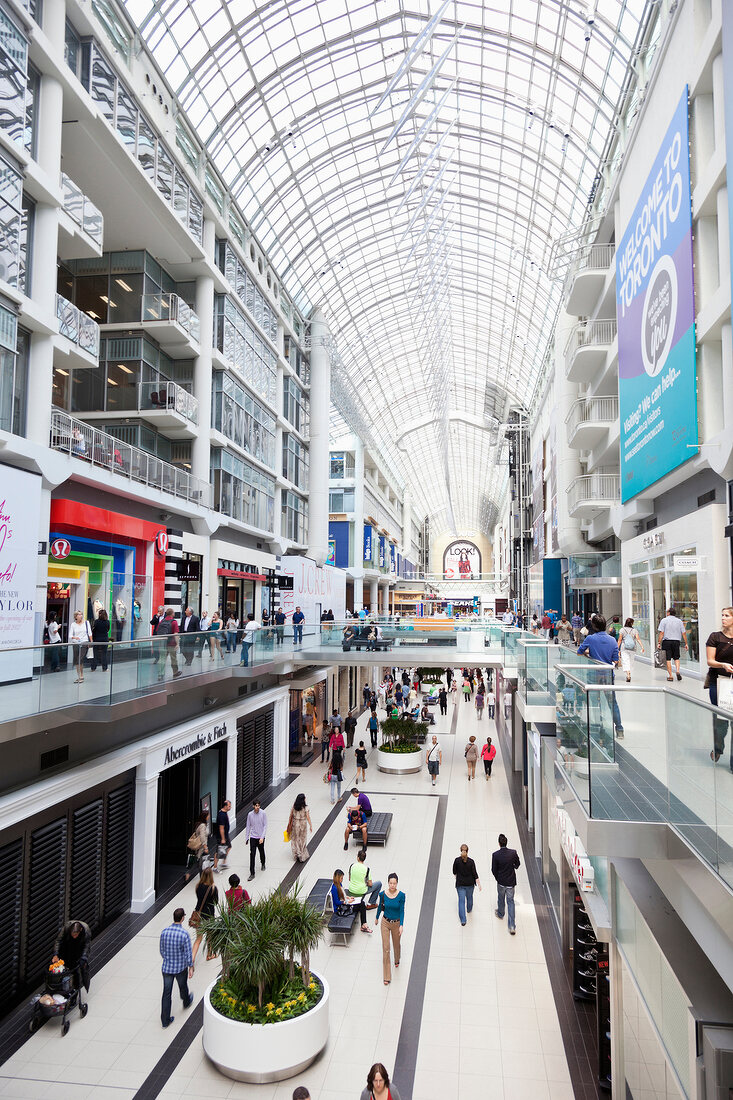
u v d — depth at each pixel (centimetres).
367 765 2545
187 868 1557
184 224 2375
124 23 2000
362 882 1282
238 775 1967
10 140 1389
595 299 2766
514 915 1254
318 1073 863
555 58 2617
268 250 3734
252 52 2580
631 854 603
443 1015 991
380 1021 976
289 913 927
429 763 2308
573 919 1059
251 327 3300
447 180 3981
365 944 1216
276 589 3688
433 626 2931
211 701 1855
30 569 1436
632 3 2078
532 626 3769
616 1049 798
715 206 1421
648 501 1984
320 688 3100
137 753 1333
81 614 1552
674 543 1678
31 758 1088
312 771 2467
